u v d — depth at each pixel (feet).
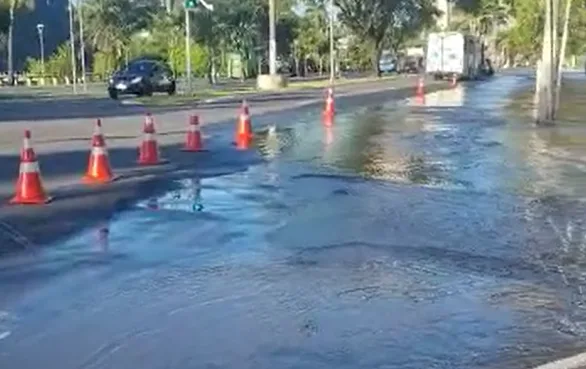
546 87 93.25
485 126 87.10
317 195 43.70
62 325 22.93
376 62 292.40
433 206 41.01
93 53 309.42
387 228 35.78
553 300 25.59
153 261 29.81
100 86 221.66
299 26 309.01
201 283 27.09
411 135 77.15
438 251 31.71
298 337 22.11
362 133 78.84
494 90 172.86
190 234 34.19
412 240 33.58
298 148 66.18
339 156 61.00
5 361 20.36
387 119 95.55
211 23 261.65
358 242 33.06
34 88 213.25
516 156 62.08
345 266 29.32
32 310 24.17
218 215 38.14
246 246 32.27
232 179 49.24
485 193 45.21
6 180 47.14
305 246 32.32
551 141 72.95
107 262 29.55
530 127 86.43
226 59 273.54
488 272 28.76
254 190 45.21
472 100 135.54
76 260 29.73
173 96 148.46
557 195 44.88
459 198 43.50
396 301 25.30
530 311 24.47
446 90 172.96
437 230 35.55
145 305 24.79
